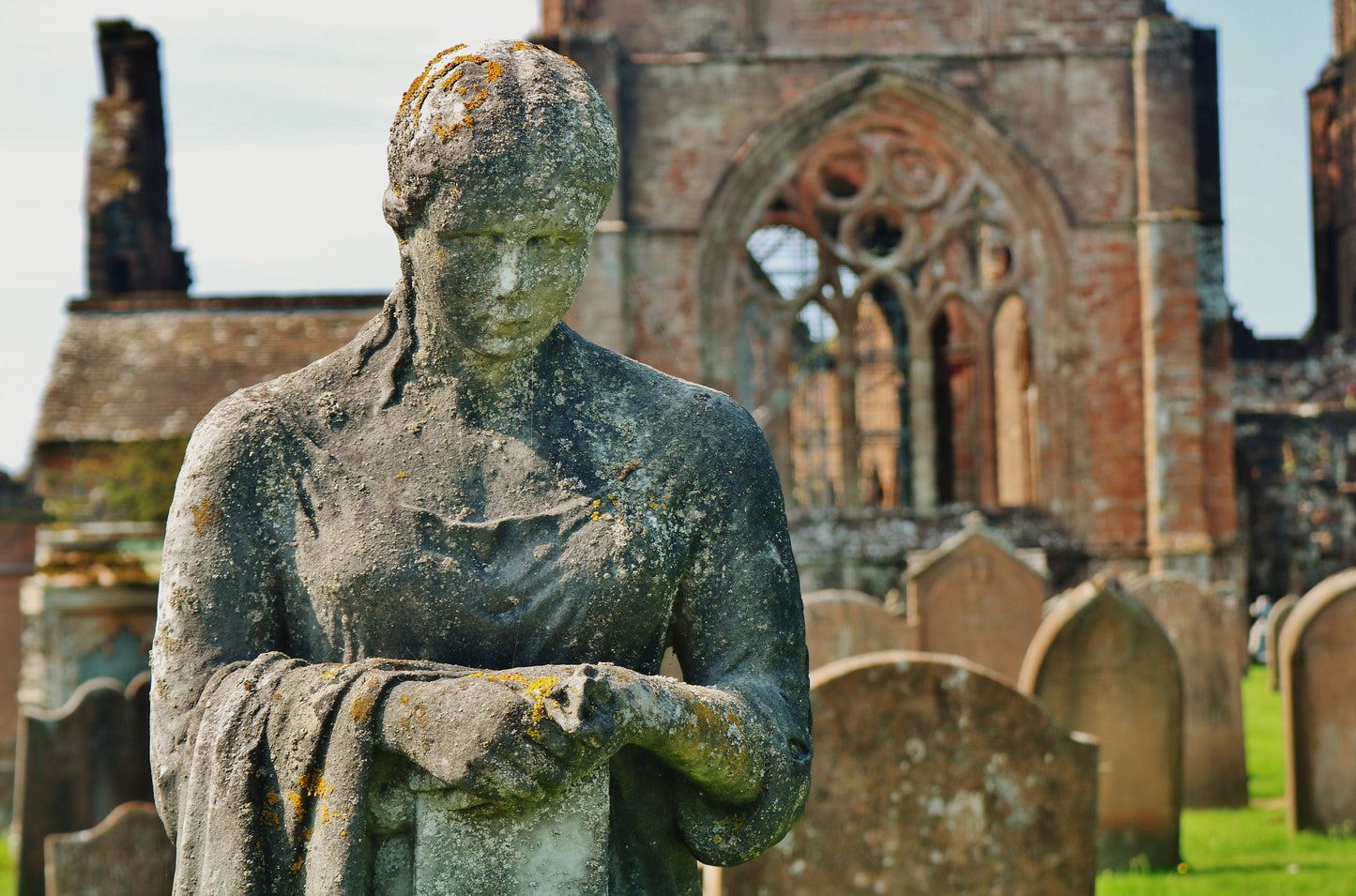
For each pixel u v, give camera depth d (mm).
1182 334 22312
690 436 2055
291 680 1833
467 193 1858
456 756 1707
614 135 1957
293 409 2035
